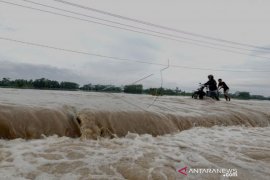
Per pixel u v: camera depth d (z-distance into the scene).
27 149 5.77
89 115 7.92
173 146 7.07
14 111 7.02
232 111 13.64
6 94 12.77
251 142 8.21
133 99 15.24
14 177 4.36
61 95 15.28
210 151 6.79
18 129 6.57
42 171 4.70
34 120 6.99
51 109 7.80
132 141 7.32
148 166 5.28
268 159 6.28
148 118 9.04
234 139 8.57
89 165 5.11
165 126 9.09
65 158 5.40
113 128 7.89
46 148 5.95
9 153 5.44
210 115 11.74
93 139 7.15
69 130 7.34
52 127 7.10
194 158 6.07
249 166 5.68
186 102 17.03
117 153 5.99
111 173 4.82
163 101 16.06
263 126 12.79
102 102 11.71
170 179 4.72
